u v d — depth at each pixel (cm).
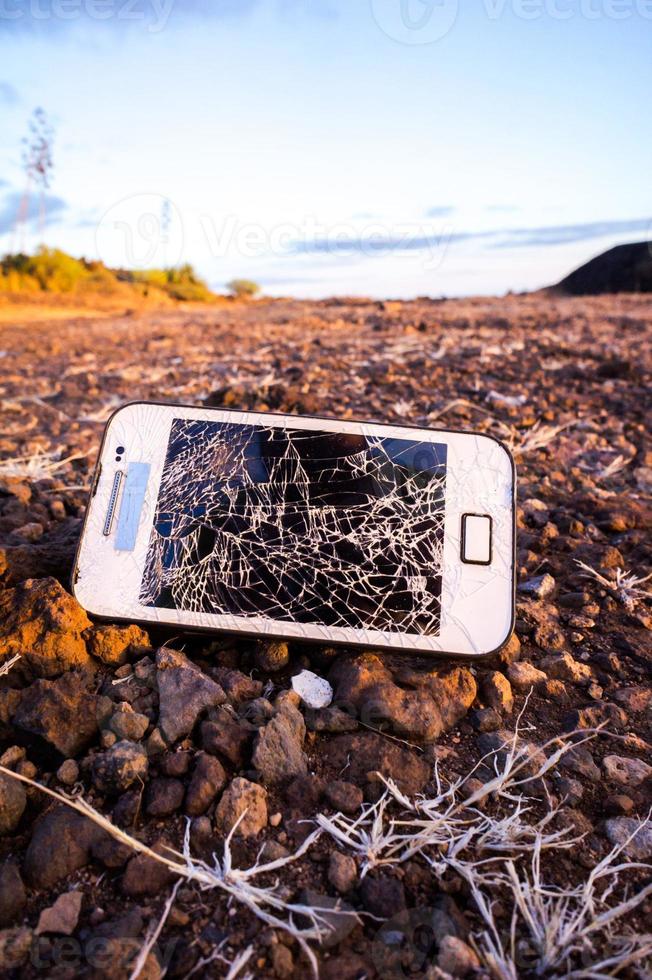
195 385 54
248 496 17
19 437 40
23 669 15
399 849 13
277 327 108
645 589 22
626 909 12
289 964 11
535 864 13
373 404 43
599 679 18
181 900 12
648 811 14
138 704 15
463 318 113
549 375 54
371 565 16
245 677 16
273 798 14
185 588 16
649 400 47
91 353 80
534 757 15
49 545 21
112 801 14
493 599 16
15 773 13
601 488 32
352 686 16
